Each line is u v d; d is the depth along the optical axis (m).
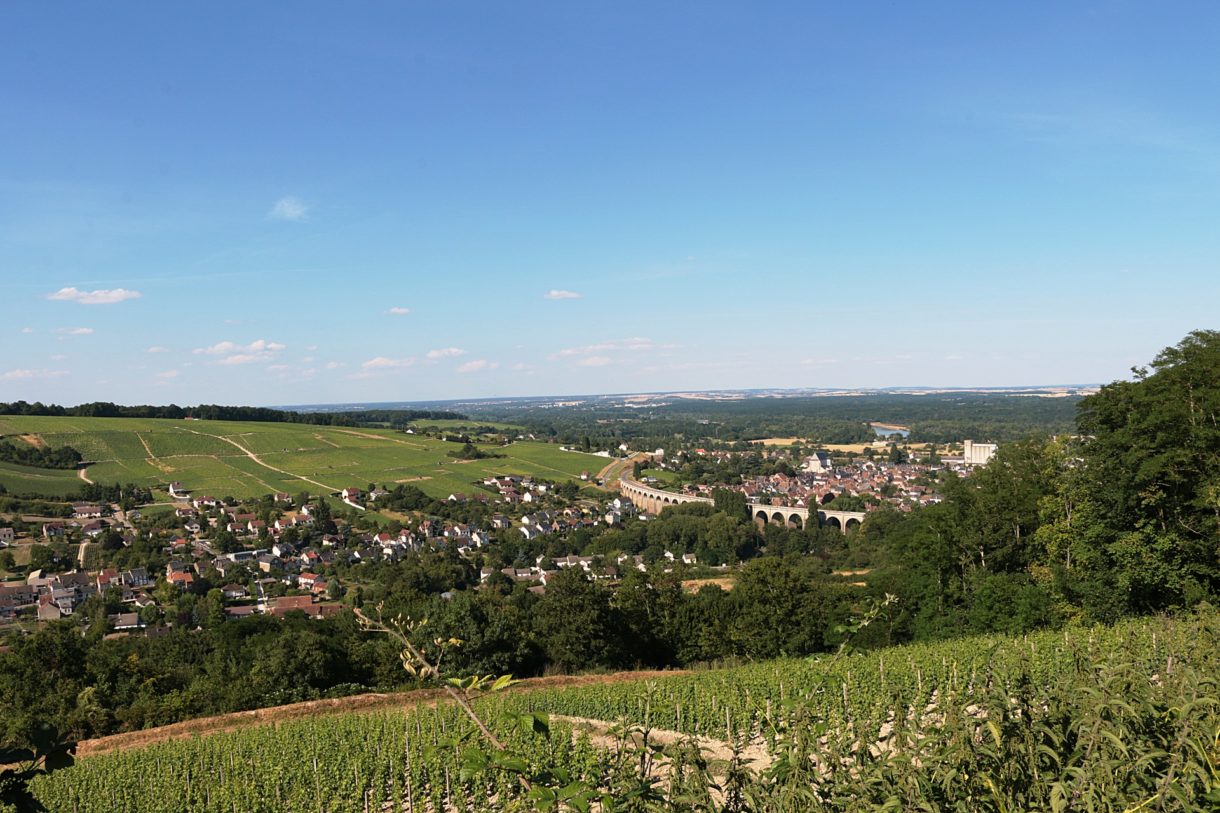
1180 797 4.12
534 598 70.00
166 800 22.08
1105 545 31.81
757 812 4.91
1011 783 4.76
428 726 24.36
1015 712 5.29
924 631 36.94
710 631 44.91
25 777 3.80
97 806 22.33
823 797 4.89
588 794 3.57
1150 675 8.22
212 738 27.09
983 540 36.97
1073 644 6.17
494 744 3.83
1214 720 5.06
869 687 20.73
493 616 42.06
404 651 4.09
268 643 48.03
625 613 45.88
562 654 42.28
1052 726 5.02
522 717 3.67
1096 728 4.67
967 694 5.89
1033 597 33.19
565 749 17.36
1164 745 4.91
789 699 5.99
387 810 19.98
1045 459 38.00
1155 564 29.64
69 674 42.66
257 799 21.03
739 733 19.56
